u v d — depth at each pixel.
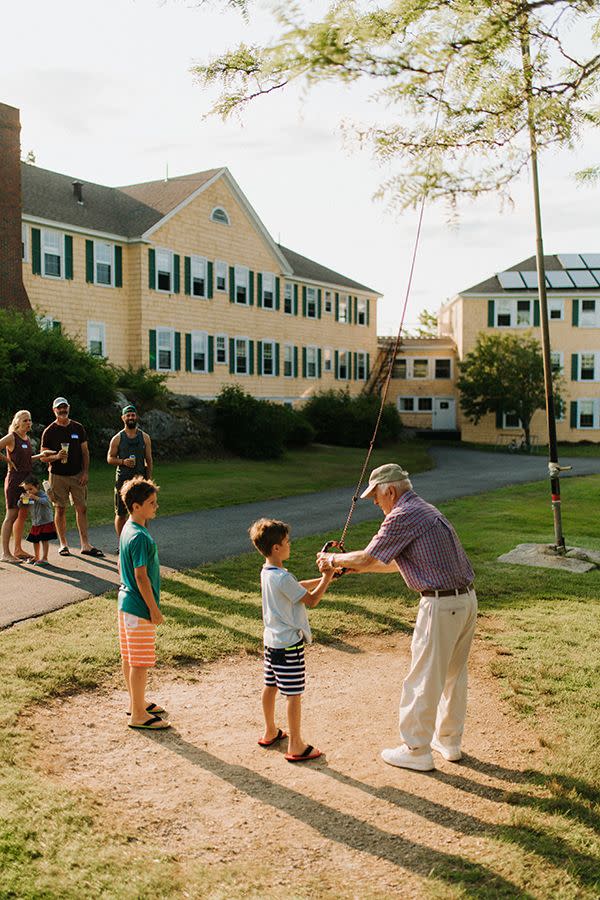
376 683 5.84
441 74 4.30
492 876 3.35
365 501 16.97
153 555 4.91
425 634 4.37
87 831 3.60
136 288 30.78
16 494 9.59
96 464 20.86
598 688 5.64
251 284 37.16
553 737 4.83
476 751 4.68
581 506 16.98
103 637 6.61
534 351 40.06
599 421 44.75
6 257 25.61
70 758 4.45
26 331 21.58
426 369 47.88
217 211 34.66
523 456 35.50
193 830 3.71
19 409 20.34
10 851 3.36
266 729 4.72
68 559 9.85
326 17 3.76
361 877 3.34
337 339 44.69
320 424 39.00
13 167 25.83
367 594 8.42
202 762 4.46
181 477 20.44
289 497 17.95
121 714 5.14
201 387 34.12
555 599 8.43
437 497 18.62
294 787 4.18
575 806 3.97
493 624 7.40
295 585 4.51
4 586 8.39
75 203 30.72
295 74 3.88
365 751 4.66
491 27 4.12
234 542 11.51
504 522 14.33
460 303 45.16
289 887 3.25
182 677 5.85
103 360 23.80
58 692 5.42
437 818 3.87
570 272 45.94
